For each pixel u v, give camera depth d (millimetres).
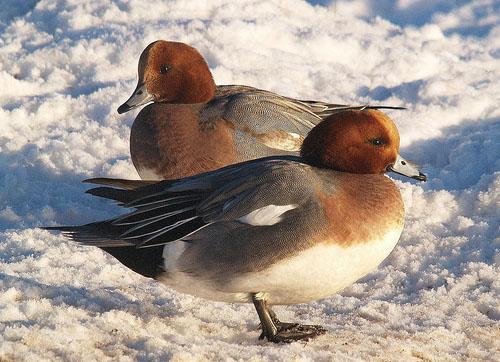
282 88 16344
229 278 8711
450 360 8750
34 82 16422
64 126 15305
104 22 18094
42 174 14016
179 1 18500
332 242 8555
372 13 20562
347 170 9211
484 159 14203
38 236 11797
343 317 9914
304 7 19516
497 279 10945
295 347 8586
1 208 13047
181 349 8086
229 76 16375
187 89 12797
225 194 8883
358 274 8875
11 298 9273
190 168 12367
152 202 9133
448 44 19000
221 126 12422
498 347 9289
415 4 20797
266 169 8992
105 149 14695
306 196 8688
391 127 9336
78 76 16734
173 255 8859
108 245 9031
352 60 18000
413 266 11422
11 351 7836
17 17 18625
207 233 8766
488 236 12109
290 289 8766
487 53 18750
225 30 17594
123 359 7910
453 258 11617
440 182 13820
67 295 9445
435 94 16375
